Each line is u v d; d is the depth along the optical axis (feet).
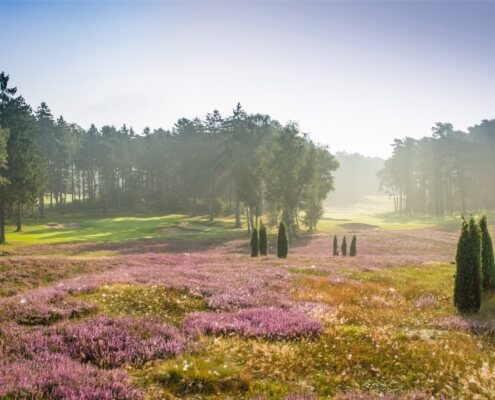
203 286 52.54
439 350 30.78
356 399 21.65
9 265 79.77
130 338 29.73
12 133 219.61
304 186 246.88
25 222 307.58
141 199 448.65
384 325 40.04
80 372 22.93
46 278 76.33
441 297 59.41
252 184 270.46
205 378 23.77
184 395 22.54
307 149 256.52
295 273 75.66
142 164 446.60
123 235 246.06
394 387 24.57
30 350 26.18
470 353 30.53
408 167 426.92
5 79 223.71
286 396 21.74
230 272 71.31
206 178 398.62
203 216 364.58
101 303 41.34
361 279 75.05
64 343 28.12
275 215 270.87
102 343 27.94
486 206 397.39
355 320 42.24
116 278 56.54
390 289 63.52
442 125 379.14
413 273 87.51
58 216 358.64
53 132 392.68
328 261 111.24
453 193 421.18
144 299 43.86
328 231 273.54
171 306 42.73
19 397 19.71
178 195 419.13
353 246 150.20
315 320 38.17
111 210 411.95
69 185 477.77
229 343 31.32
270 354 28.81
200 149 385.50
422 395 22.31
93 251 174.60
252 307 44.62
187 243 212.23
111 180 447.42
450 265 107.86
